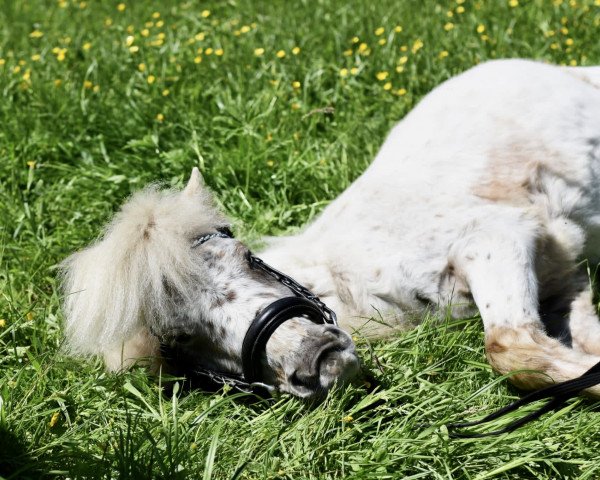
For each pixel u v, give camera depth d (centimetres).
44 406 468
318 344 416
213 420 446
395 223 527
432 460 410
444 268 514
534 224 513
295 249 552
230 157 725
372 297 522
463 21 980
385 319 521
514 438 414
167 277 439
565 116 545
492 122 547
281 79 859
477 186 527
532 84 559
